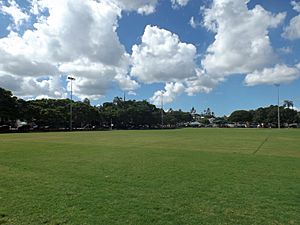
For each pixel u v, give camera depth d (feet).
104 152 71.05
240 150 77.97
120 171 43.11
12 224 21.85
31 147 85.25
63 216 23.41
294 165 49.67
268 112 497.46
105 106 478.18
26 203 26.71
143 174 40.65
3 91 254.06
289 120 480.23
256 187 33.01
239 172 42.42
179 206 26.00
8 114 254.47
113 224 21.88
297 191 31.27
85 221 22.41
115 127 419.54
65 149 78.95
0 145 92.79
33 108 284.82
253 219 22.90
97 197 28.76
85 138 139.23
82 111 337.93
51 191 31.04
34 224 21.84
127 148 82.58
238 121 566.36
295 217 23.31
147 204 26.55
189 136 162.20
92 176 39.19
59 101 339.98
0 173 41.52
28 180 36.58
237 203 26.91
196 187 32.99
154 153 68.85
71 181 36.01
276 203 26.91
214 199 28.19
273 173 41.63
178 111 610.24
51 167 46.88
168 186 33.45
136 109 445.78
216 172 42.37
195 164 50.55
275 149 81.61
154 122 475.72
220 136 161.99
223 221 22.50
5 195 29.40
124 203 26.84
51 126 313.94
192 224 21.95
